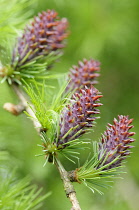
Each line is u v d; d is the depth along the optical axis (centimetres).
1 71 45
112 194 71
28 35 45
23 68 46
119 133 40
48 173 66
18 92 46
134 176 76
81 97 40
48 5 76
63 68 72
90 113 40
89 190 67
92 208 67
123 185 73
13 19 48
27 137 61
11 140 58
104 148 40
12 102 52
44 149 40
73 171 40
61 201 66
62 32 46
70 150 41
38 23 45
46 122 41
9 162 58
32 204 44
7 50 45
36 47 45
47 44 45
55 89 49
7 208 44
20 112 45
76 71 45
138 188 73
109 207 69
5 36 47
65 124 40
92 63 45
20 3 48
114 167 40
